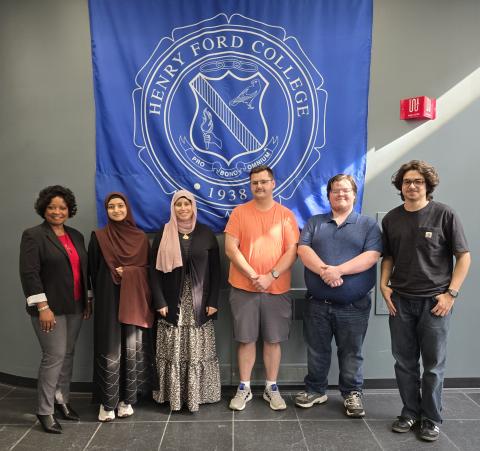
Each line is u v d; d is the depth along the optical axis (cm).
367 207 275
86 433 227
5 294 282
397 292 223
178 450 212
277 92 264
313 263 232
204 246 246
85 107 267
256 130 266
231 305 251
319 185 270
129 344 237
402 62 269
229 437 222
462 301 279
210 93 263
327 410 251
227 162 267
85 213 272
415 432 228
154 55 261
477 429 231
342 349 246
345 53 264
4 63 270
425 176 212
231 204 270
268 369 256
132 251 239
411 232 216
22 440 221
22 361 282
